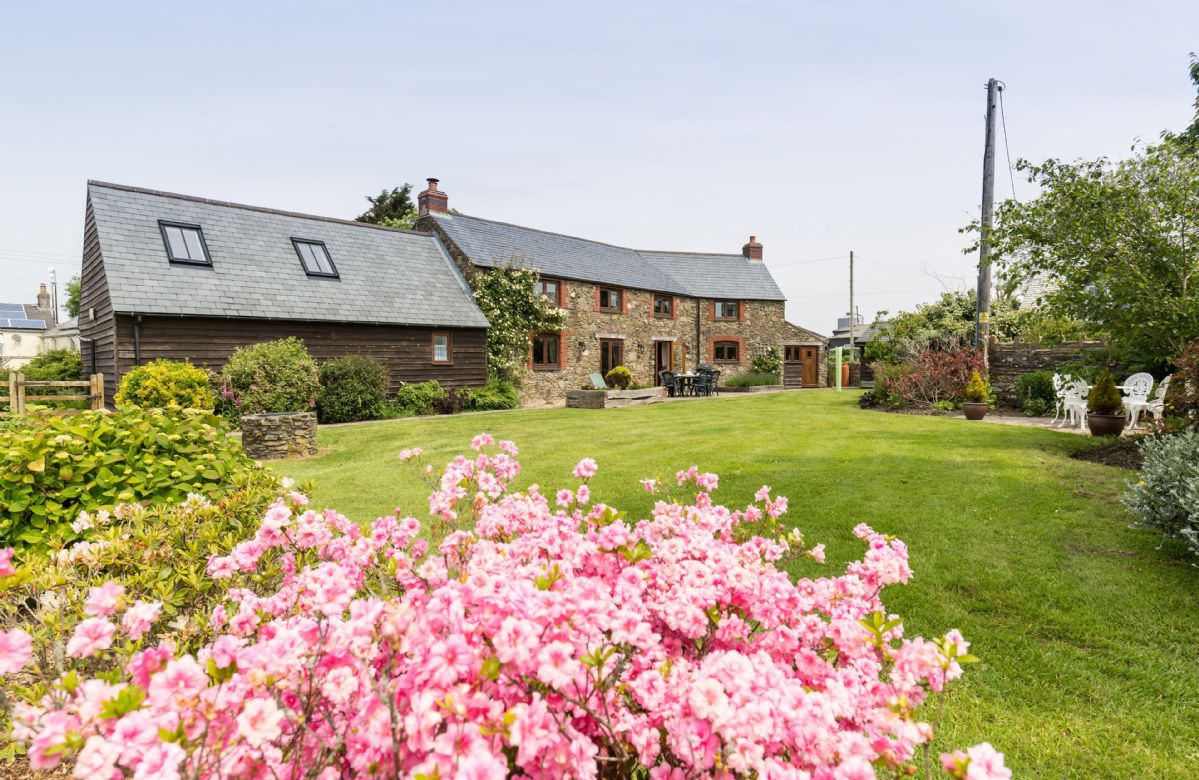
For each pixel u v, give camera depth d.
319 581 1.56
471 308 19.17
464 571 1.96
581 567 2.01
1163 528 4.39
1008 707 2.77
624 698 1.47
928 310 22.31
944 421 11.82
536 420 13.88
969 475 6.48
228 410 13.05
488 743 1.13
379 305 16.89
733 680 1.29
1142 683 2.91
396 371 17.06
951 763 1.09
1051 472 6.50
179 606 2.63
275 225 17.02
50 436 3.79
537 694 1.19
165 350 13.27
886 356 23.33
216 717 1.16
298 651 1.29
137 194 14.95
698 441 9.79
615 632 1.38
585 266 24.64
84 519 2.96
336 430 12.59
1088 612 3.54
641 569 1.86
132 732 1.02
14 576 1.80
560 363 22.66
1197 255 7.60
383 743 1.12
